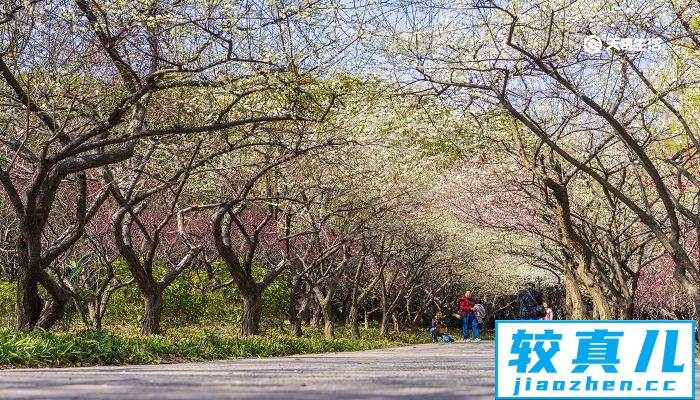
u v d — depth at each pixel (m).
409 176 23.36
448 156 17.05
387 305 35.62
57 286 13.28
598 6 13.47
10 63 12.98
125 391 4.96
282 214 23.91
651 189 21.91
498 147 18.39
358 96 15.32
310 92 14.80
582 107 14.93
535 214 23.31
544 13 14.01
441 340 38.75
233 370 8.70
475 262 41.16
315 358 14.20
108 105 14.13
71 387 5.44
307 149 17.06
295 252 25.53
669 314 31.55
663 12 13.41
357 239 27.81
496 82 15.09
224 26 12.18
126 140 12.64
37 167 12.41
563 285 39.31
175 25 12.42
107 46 12.13
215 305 26.66
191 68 13.25
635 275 21.11
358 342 26.36
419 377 6.99
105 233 20.44
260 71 12.79
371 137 19.02
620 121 16.58
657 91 14.15
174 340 13.95
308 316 41.47
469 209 26.28
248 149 19.78
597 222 23.52
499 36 14.77
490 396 4.83
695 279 14.26
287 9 12.38
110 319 24.06
